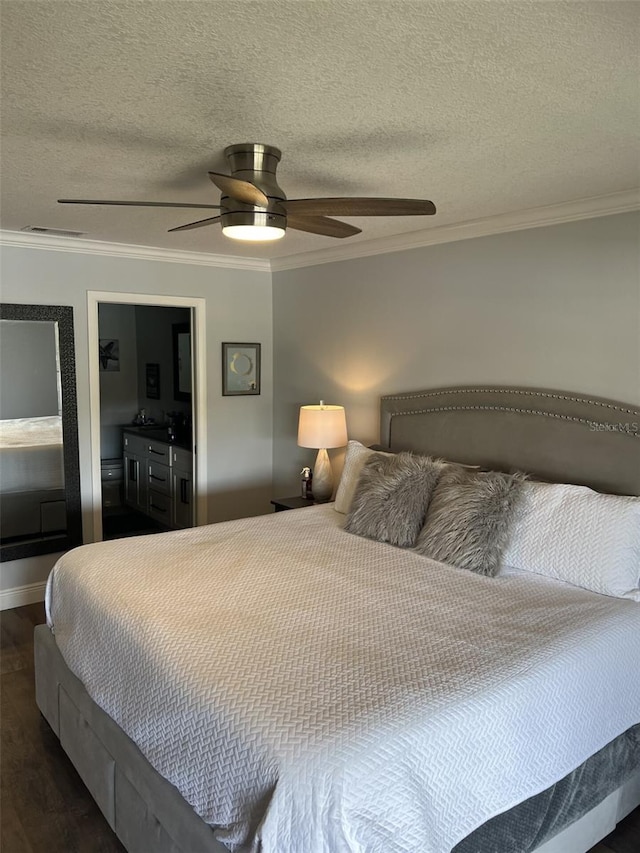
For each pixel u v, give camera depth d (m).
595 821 2.22
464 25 1.40
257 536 3.25
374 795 1.51
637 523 2.54
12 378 4.12
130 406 7.04
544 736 1.90
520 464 3.36
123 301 4.54
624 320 2.96
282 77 1.68
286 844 1.47
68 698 2.60
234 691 1.79
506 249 3.45
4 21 1.38
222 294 5.04
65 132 2.11
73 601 2.64
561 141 2.20
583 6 1.31
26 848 2.26
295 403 5.17
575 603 2.42
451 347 3.81
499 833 1.84
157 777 1.96
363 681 1.84
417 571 2.76
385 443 4.19
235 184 1.87
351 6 1.32
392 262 4.15
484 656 2.00
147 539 3.14
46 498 4.31
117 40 1.47
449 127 2.06
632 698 2.22
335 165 2.48
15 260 4.04
